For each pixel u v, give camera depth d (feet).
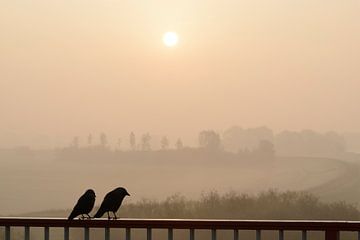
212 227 20.52
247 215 89.97
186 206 85.66
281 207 90.43
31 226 21.63
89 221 21.53
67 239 21.62
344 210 88.99
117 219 21.36
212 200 89.92
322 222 20.15
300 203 92.17
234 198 90.12
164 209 83.97
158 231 39.06
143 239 61.11
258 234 20.31
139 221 21.15
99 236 57.00
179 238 46.34
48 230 21.67
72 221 21.58
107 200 22.34
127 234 21.21
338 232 20.16
